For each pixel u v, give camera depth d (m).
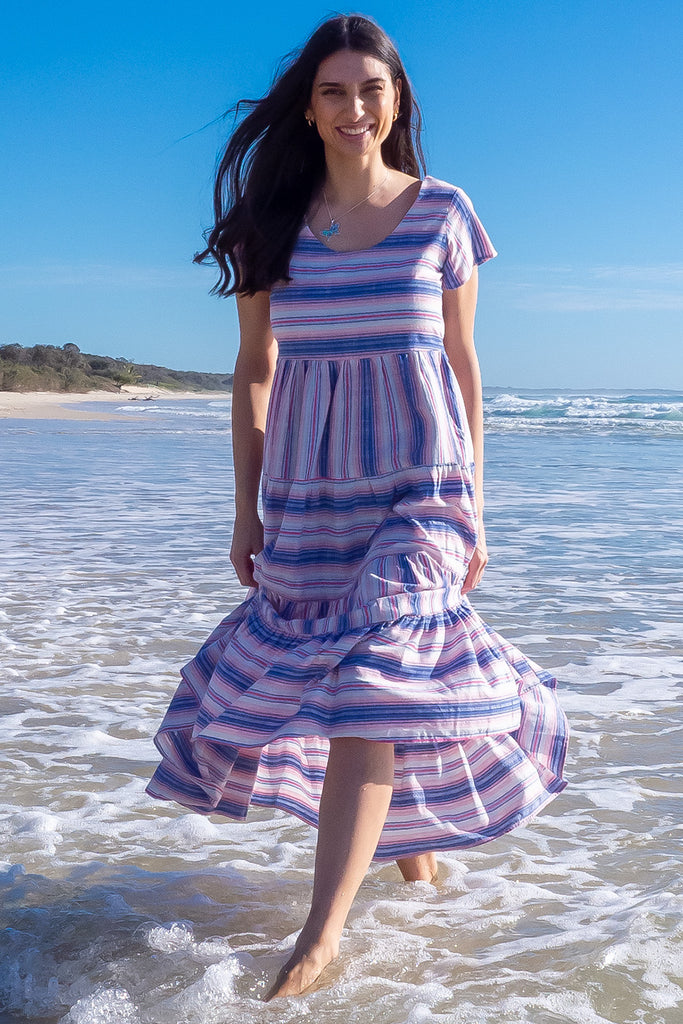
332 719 1.93
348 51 2.20
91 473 14.66
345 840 1.94
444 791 2.16
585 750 3.41
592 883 2.41
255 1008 1.81
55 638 4.91
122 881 2.42
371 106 2.19
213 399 75.62
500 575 6.66
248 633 2.17
